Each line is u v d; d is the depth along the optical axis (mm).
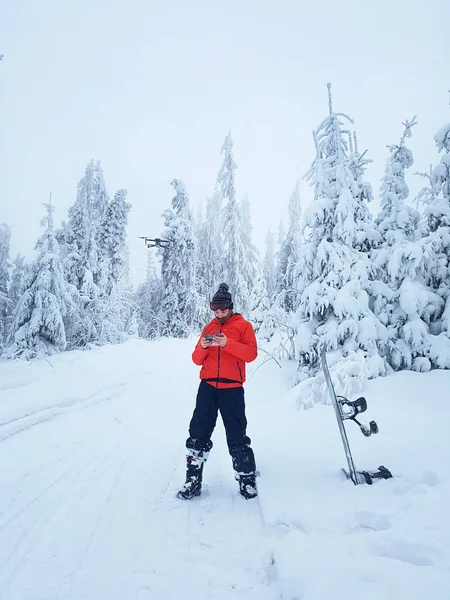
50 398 6730
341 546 2256
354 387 5723
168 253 27094
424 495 2643
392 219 8211
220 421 5746
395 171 8711
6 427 5016
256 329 17250
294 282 8945
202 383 3330
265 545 2430
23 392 7094
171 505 3010
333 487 3059
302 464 3668
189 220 27719
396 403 5031
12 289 28344
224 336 3168
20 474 3598
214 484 3445
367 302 7363
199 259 32688
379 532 2334
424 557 2041
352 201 8047
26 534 2568
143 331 29547
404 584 1844
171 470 3760
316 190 8469
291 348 11031
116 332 22375
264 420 5766
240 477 3172
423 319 7504
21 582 2076
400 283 7688
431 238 7340
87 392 7473
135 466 3854
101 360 12078
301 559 2156
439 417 4371
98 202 26875
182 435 4961
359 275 7566
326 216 8273
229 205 27312
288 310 20125
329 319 7625
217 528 2656
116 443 4582
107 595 1978
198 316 26656
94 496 3164
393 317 7504
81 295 20469
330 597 1822
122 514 2859
